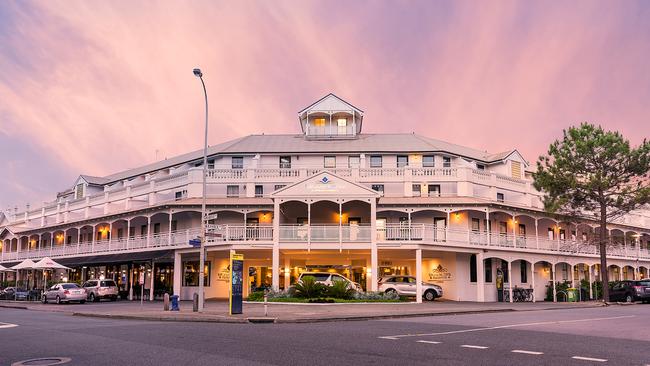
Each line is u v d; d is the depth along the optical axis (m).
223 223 43.22
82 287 42.28
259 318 21.64
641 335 15.77
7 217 71.25
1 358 11.73
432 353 12.06
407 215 42.78
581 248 47.62
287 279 42.44
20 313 28.48
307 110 51.16
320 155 46.94
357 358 11.35
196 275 44.44
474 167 46.59
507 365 10.53
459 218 42.06
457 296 40.97
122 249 47.22
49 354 12.20
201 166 49.78
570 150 41.22
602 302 39.44
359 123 53.72
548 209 41.44
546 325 19.11
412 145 47.81
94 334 16.36
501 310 28.66
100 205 54.50
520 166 50.38
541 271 48.28
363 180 43.31
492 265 43.69
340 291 33.25
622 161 39.84
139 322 21.80
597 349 12.72
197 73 27.67
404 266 43.75
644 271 58.66
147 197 48.72
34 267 43.88
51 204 64.12
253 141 50.53
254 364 10.62
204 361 11.00
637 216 56.47
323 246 37.41
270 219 42.91
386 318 23.31
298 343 13.85
